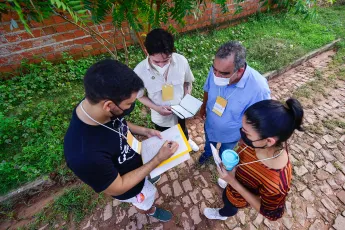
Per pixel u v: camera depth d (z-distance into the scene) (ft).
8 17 10.16
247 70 5.17
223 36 16.74
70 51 12.80
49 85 11.94
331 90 12.69
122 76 3.01
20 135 9.70
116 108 3.36
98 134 3.56
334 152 9.26
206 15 16.12
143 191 5.43
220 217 6.95
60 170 8.38
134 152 4.73
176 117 8.00
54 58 12.62
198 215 7.42
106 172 3.54
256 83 5.26
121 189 3.95
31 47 11.65
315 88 12.78
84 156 3.30
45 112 10.46
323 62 15.15
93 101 3.14
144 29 7.70
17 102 11.14
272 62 14.15
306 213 7.34
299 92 12.53
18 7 3.48
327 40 16.46
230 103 5.72
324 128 10.34
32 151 8.70
